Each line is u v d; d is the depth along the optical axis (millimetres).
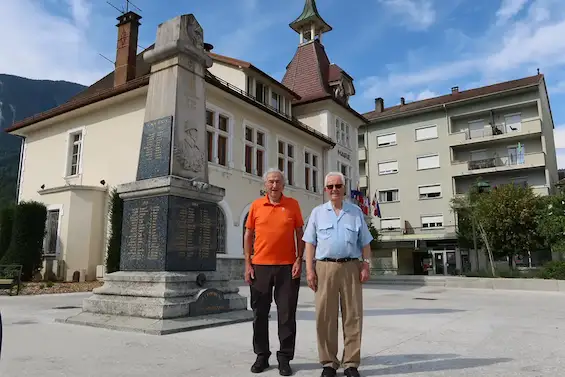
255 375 3857
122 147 18766
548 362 4348
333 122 27766
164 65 8141
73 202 18297
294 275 4219
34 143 23016
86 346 5082
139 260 7207
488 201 28562
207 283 7320
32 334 5902
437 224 40438
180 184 7172
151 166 7730
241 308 7637
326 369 3807
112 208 16359
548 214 22000
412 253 40781
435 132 41719
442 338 5777
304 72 29609
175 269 6977
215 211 7898
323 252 4027
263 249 4273
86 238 18266
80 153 20547
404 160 42938
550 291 16391
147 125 8047
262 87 22953
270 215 4352
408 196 42156
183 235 7188
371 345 5266
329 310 3938
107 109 19703
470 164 39594
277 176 4449
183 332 6027
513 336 5961
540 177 36562
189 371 3967
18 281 12242
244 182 19859
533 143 37594
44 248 18844
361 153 45062
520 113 38438
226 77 21375
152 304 6379
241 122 20078
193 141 7965
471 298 12945
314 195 25359
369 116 46406
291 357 4004
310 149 25609
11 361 4340
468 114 40156
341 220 4070
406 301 11797
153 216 7168
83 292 13305
